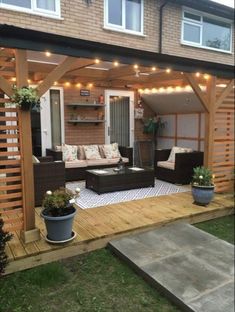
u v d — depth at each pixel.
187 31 7.12
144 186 5.78
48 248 3.12
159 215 4.21
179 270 2.98
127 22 6.20
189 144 7.51
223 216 4.69
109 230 3.64
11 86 3.05
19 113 3.12
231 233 4.11
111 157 6.94
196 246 3.50
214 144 5.21
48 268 3.01
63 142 7.00
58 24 5.25
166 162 6.54
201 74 4.82
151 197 5.14
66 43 3.33
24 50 3.05
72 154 6.50
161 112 8.30
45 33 3.07
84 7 5.50
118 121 7.88
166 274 2.90
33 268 3.03
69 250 3.26
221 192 5.50
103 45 3.57
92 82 6.96
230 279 2.85
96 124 7.47
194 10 7.04
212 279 2.84
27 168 3.21
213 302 2.51
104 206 4.59
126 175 5.54
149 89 7.71
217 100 5.09
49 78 3.27
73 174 6.18
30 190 3.24
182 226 4.06
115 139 7.88
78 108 7.14
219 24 7.69
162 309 2.52
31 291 2.69
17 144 3.19
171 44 6.78
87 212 4.30
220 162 5.37
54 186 4.72
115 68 5.96
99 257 3.32
